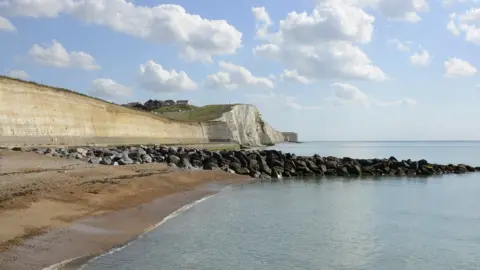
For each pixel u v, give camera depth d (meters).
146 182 31.42
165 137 98.19
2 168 29.45
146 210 23.67
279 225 21.88
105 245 16.59
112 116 74.50
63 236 16.38
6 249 13.99
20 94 49.91
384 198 32.94
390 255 16.97
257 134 176.00
